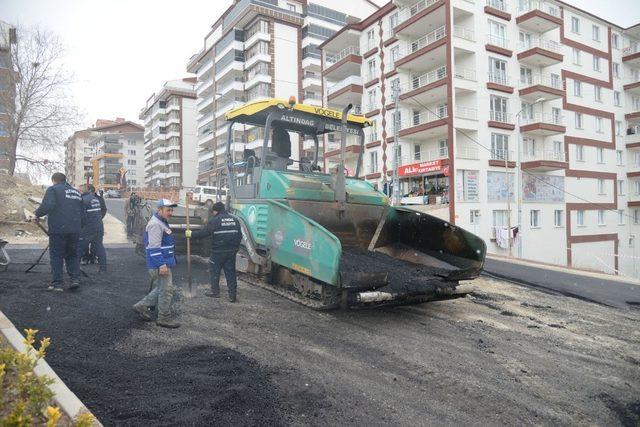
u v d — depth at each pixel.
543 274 12.31
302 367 4.39
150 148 81.50
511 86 27.36
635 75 37.53
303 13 48.06
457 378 4.39
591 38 33.69
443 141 27.55
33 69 24.11
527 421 3.62
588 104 33.09
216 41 52.56
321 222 6.94
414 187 28.31
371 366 4.55
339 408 3.62
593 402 4.04
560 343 5.73
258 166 7.52
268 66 45.25
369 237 7.58
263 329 5.50
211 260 6.76
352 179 8.12
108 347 4.53
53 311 5.56
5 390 3.04
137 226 10.73
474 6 25.83
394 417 3.54
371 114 31.41
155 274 5.29
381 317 6.46
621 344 5.84
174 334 5.09
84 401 3.39
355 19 38.56
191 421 3.24
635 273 36.22
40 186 23.20
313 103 47.00
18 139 24.22
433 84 25.42
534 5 29.23
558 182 30.28
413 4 28.72
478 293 8.82
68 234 6.68
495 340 5.70
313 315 6.26
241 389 3.78
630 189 36.50
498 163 26.31
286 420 3.37
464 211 24.89
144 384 3.77
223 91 51.50
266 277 7.25
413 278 6.37
